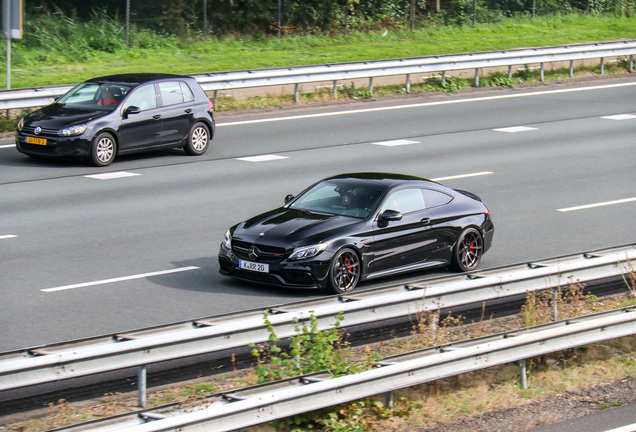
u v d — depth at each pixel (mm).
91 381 8922
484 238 13727
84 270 12797
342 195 12984
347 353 9180
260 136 23922
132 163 20688
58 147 19500
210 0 40562
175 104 21281
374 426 8055
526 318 10672
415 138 24016
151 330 8484
